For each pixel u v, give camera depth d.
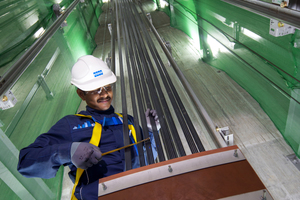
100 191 0.68
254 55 2.15
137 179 0.70
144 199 0.63
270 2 1.52
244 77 2.65
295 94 1.68
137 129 1.38
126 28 4.35
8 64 1.99
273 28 1.51
